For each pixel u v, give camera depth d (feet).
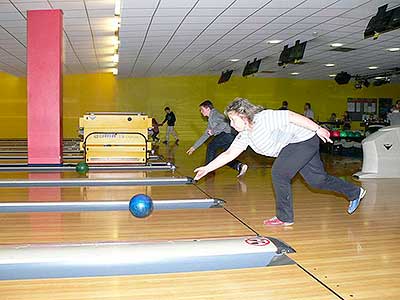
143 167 25.75
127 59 44.45
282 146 11.69
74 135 59.82
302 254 9.53
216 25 29.45
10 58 43.93
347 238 10.92
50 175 21.88
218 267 8.62
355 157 38.88
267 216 13.32
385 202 15.96
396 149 23.35
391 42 35.12
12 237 10.69
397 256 9.46
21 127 59.31
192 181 20.56
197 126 62.08
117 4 24.39
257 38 33.86
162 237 10.78
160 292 7.36
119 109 60.64
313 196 17.16
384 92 66.49
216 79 61.82
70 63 48.44
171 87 61.31
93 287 7.57
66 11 25.81
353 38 33.63
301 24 29.14
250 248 9.68
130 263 8.80
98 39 34.78
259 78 62.64
